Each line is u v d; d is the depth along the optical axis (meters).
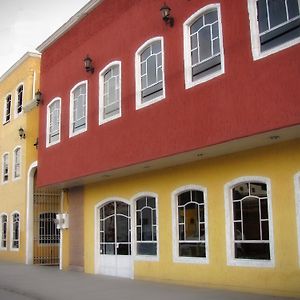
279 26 9.50
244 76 9.95
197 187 12.48
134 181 15.05
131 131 13.41
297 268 9.88
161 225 13.65
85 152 15.70
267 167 10.67
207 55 11.19
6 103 27.30
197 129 11.02
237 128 9.95
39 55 24.61
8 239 25.00
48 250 22.92
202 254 12.27
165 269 13.34
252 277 10.78
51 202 23.39
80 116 16.48
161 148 12.11
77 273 17.23
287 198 10.20
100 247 16.95
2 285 14.40
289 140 10.23
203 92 10.96
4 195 26.19
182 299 10.30
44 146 18.75
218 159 11.96
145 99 13.16
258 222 10.91
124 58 14.16
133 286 12.89
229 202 11.58
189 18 11.70
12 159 25.42
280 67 9.21
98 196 17.06
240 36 10.20
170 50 12.20
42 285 14.02
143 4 13.52
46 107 18.95
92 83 15.79
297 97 8.81
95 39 15.88
